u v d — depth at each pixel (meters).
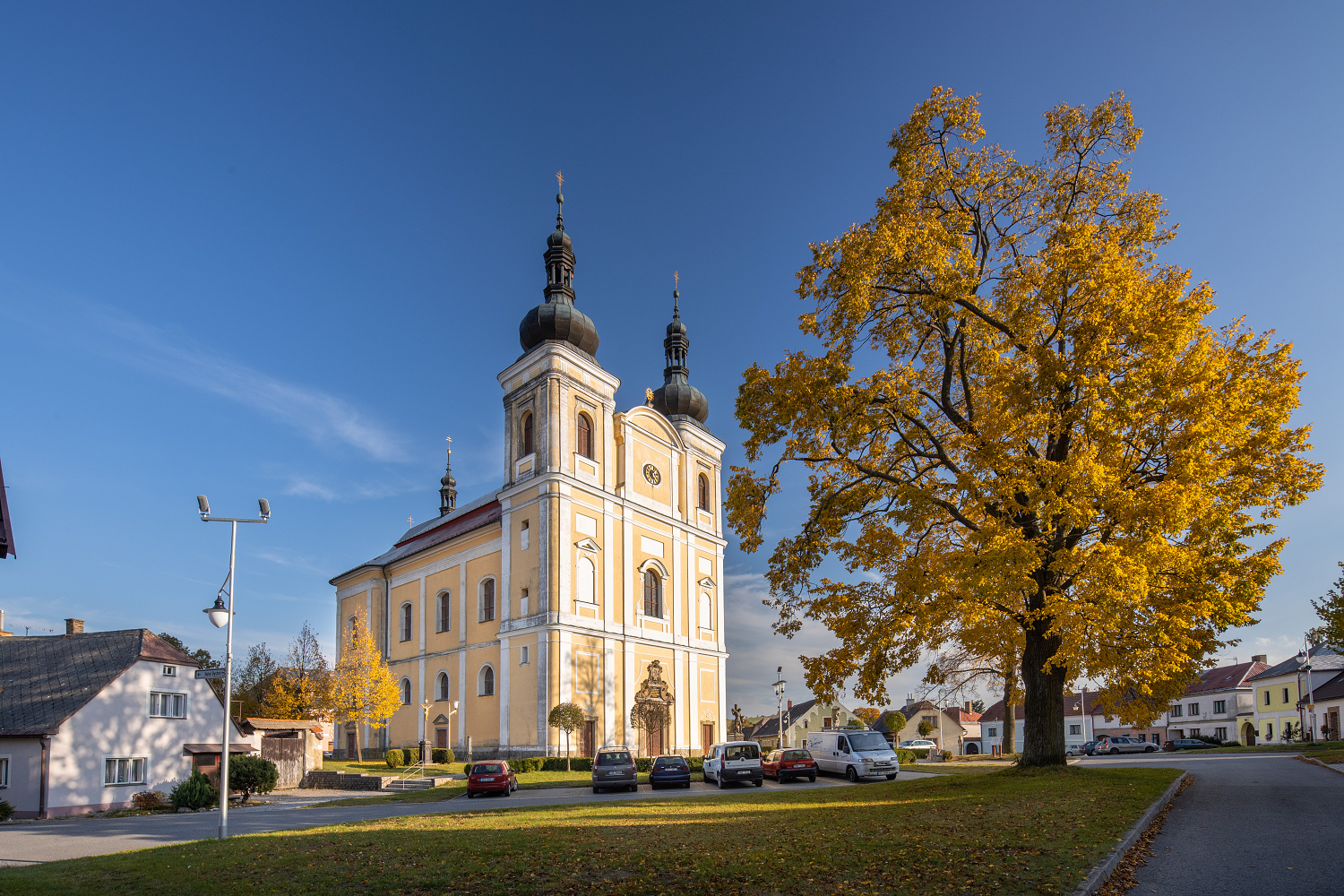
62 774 32.31
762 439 22.30
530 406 51.41
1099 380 18.92
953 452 24.14
